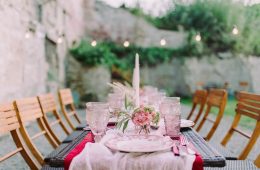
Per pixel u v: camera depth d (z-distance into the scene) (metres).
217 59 8.56
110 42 9.23
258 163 1.67
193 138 1.59
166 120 1.56
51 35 7.18
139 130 1.59
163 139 1.39
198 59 8.65
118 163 1.17
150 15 9.23
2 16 4.72
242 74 8.39
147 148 1.24
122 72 8.75
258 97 2.16
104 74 8.50
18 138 1.85
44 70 6.96
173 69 8.76
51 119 6.50
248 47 8.39
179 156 1.20
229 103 8.05
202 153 1.29
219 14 8.75
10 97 5.00
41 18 6.68
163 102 1.57
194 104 3.49
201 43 8.67
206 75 8.55
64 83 8.19
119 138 1.43
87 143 1.36
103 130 1.49
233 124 2.45
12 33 5.13
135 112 1.55
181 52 8.79
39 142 4.46
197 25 8.91
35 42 6.36
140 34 9.20
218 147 2.20
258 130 2.02
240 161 1.44
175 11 9.15
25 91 5.77
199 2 8.98
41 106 2.44
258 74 8.24
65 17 8.08
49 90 7.25
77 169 1.18
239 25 8.56
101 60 8.54
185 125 1.82
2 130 1.68
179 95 8.66
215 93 2.85
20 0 5.53
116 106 2.16
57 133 5.00
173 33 9.06
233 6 8.65
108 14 9.30
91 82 8.43
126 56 8.98
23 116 2.02
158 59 8.81
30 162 1.83
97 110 1.46
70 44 8.52
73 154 1.29
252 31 8.39
